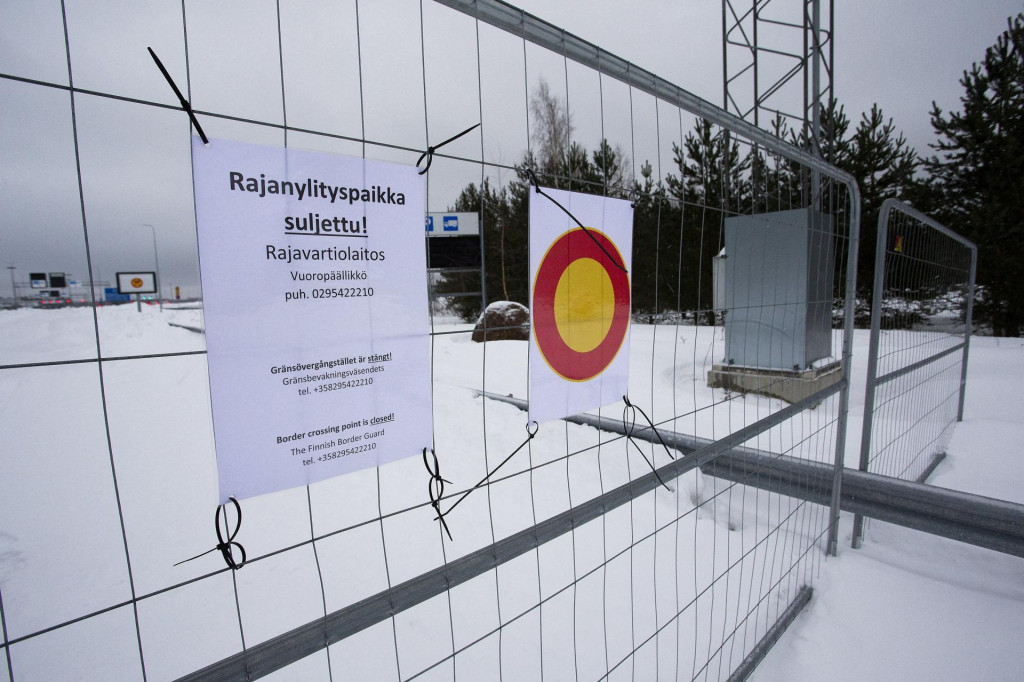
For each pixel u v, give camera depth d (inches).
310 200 24.6
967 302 170.6
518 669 61.4
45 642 65.6
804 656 64.7
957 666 62.6
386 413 28.3
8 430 134.2
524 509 103.3
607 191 41.0
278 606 73.5
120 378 183.0
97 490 102.4
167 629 68.2
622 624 68.9
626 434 44.3
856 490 88.7
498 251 283.7
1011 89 443.2
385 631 68.2
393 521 98.3
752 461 80.3
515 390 197.2
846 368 85.5
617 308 42.8
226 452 22.9
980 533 76.3
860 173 507.2
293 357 24.6
